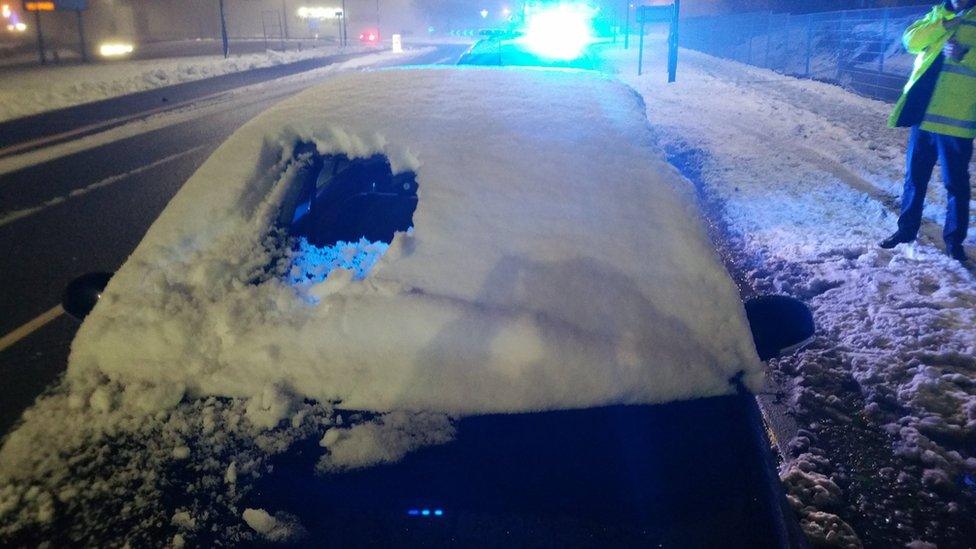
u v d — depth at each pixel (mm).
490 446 1474
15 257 5605
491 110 2275
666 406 1530
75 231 6258
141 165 9023
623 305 1618
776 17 24312
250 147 2268
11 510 1401
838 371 3477
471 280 1654
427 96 2408
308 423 1523
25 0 25797
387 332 1573
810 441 2971
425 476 1439
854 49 17734
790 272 4688
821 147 8500
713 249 1809
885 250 4941
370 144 2213
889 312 3906
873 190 6559
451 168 1978
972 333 3633
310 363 1582
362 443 1475
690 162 7957
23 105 14953
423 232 1788
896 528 2496
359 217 2830
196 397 1620
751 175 7246
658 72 18297
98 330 1760
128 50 38938
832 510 2572
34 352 3926
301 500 1409
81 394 1658
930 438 2955
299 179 2369
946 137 4520
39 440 1563
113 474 1467
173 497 1417
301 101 2473
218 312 1726
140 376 1660
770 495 1353
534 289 1628
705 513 1360
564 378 1494
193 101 15938
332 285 1740
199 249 2029
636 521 1358
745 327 1630
